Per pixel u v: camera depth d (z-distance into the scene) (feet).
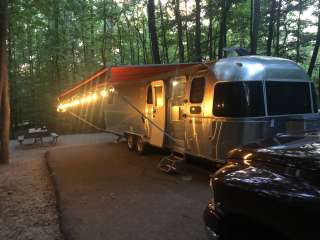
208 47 65.05
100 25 98.53
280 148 9.93
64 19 88.99
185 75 28.66
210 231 10.30
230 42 73.72
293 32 64.80
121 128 44.29
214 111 24.67
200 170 28.94
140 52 99.76
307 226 7.59
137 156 37.40
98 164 33.27
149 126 36.04
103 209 19.54
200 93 26.40
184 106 28.60
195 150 27.48
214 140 24.80
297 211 7.77
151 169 30.17
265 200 8.52
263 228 9.03
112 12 86.53
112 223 17.33
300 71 26.20
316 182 8.02
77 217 18.34
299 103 25.55
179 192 22.48
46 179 28.45
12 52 87.20
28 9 54.90
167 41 74.90
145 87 36.42
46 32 87.81
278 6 57.82
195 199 20.83
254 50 46.21
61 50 84.74
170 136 30.53
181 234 15.66
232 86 23.48
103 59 87.04
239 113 23.07
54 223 18.16
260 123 23.38
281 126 24.17
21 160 38.83
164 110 32.32
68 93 38.27
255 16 46.57
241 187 9.25
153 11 50.70
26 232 17.03
